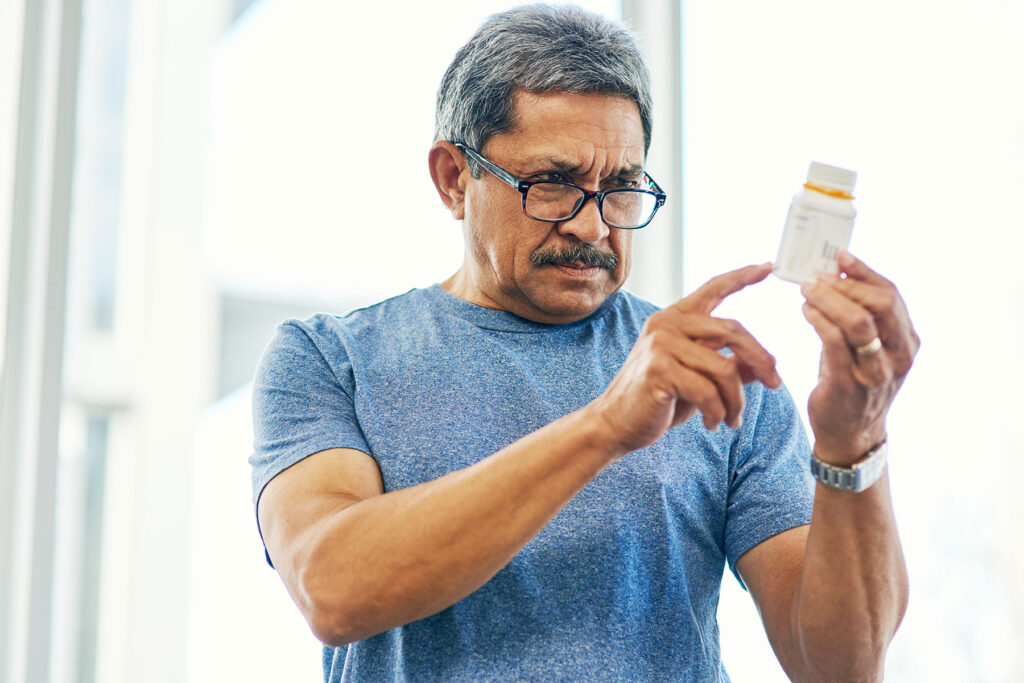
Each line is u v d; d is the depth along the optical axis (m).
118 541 3.40
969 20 2.10
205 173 3.58
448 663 1.16
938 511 1.95
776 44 2.13
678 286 2.09
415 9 2.46
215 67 3.52
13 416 2.33
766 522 1.24
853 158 2.07
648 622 1.20
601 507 1.20
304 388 1.28
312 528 1.10
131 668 3.27
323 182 3.12
